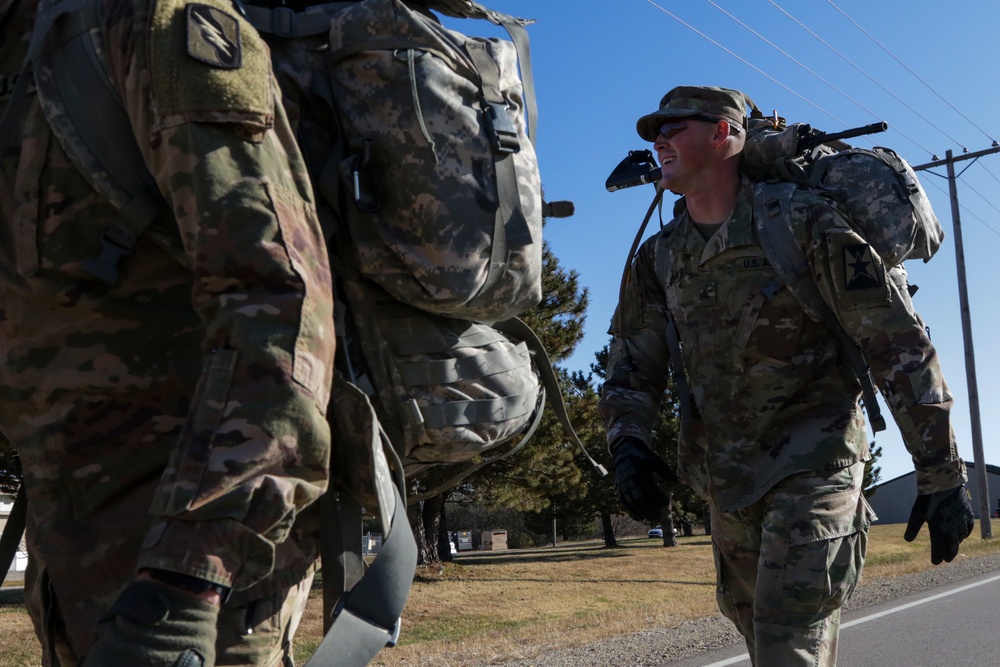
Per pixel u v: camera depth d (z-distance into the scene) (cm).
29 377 134
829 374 307
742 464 307
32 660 917
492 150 154
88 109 131
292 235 121
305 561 139
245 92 122
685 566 2334
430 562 2231
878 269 287
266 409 112
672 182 319
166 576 107
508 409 159
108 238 130
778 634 285
